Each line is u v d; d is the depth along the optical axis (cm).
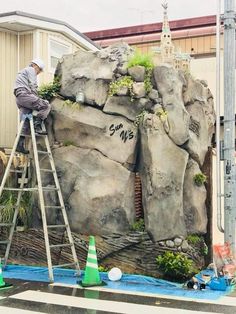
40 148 675
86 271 564
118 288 550
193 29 1272
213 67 1216
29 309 464
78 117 649
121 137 633
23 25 887
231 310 464
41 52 912
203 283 557
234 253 612
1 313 451
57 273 625
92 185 631
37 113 642
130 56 668
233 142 634
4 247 686
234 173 631
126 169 629
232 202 627
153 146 613
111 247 619
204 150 685
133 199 634
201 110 696
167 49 704
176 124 631
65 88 671
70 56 688
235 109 702
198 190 659
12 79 909
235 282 576
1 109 893
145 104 632
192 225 648
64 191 649
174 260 582
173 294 526
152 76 646
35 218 674
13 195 693
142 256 608
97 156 638
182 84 659
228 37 638
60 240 648
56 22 926
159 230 607
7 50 902
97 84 649
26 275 615
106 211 624
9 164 626
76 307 471
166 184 615
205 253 659
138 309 465
